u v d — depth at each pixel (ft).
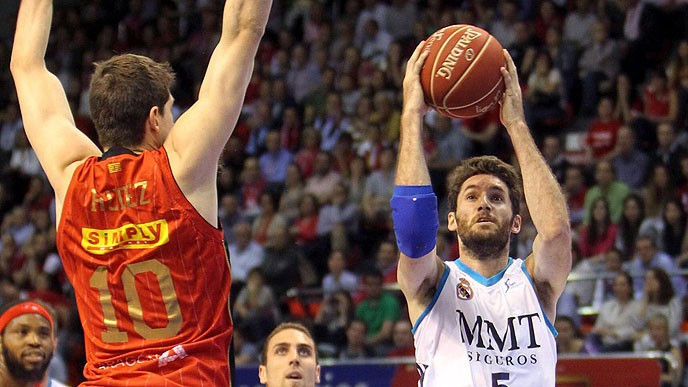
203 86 10.44
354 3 54.34
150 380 9.87
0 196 51.49
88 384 10.07
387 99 46.57
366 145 45.57
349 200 43.24
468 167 14.55
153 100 10.66
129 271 10.17
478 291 13.79
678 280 34.22
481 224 13.88
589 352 31.14
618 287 32.35
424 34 50.72
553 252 13.56
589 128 43.45
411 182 13.17
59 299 41.65
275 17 57.26
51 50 61.72
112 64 10.78
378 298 35.06
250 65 10.37
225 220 43.75
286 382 19.21
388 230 41.50
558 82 46.24
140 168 10.30
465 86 13.56
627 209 36.91
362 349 33.45
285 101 50.52
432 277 13.82
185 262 10.12
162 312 10.10
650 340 30.81
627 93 44.39
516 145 13.87
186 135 10.19
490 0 51.16
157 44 59.88
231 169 47.91
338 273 38.50
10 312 18.53
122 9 62.75
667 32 47.85
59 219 10.65
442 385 13.33
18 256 46.24
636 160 40.81
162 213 10.14
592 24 48.26
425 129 44.39
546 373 13.46
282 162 46.91
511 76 14.02
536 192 13.67
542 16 49.85
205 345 10.09
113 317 10.23
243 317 36.35
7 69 60.90
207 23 58.34
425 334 13.69
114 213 10.30
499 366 13.41
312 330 34.68
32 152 53.42
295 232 42.50
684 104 42.96
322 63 52.06
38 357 18.47
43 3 11.94
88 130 53.57
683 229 36.47
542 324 13.62
